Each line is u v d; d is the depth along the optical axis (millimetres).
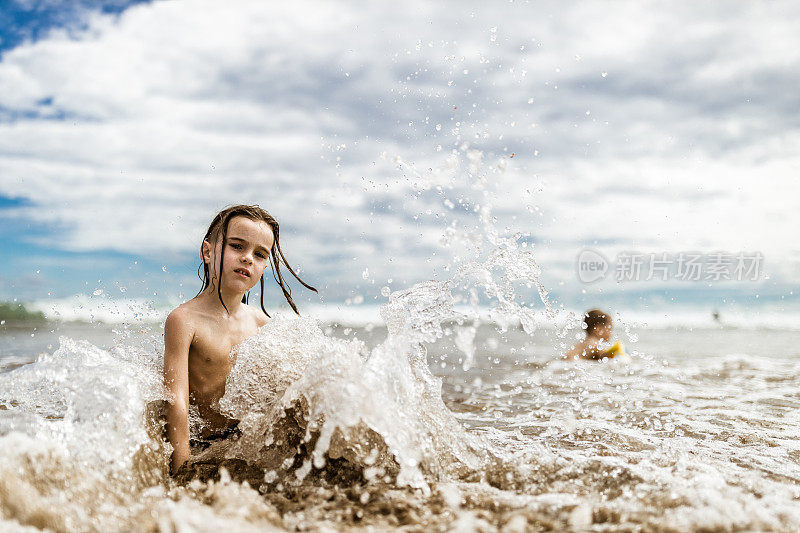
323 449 1946
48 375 2109
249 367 2477
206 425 2512
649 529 1481
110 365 2189
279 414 2236
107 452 1799
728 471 2146
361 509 1688
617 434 2764
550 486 1933
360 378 2082
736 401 3674
